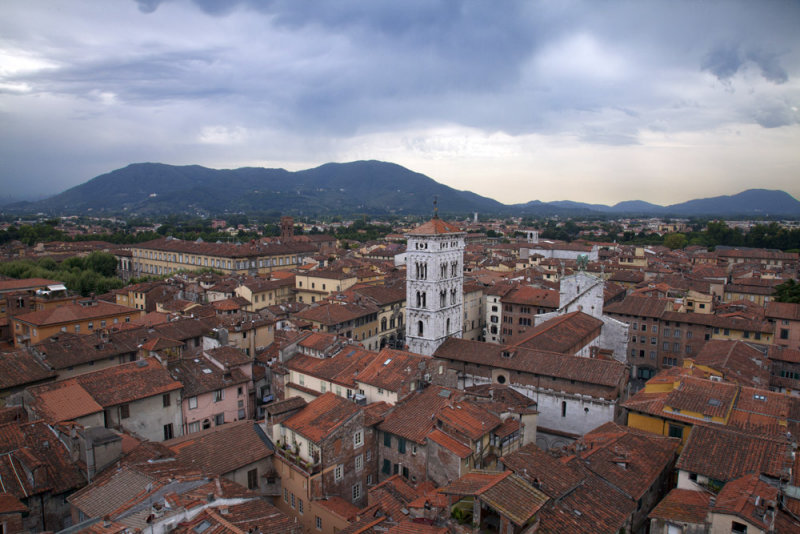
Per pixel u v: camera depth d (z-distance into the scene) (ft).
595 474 186.19
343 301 502.79
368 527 165.27
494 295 554.46
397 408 246.47
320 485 207.21
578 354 364.58
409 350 371.15
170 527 142.00
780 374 337.72
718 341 354.13
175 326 376.27
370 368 281.13
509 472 161.17
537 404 304.30
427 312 359.25
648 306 476.54
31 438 196.24
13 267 647.56
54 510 179.63
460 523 149.79
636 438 214.28
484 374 331.36
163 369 265.75
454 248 372.58
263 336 382.83
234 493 161.58
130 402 241.96
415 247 359.25
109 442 189.16
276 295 609.42
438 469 210.59
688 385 234.58
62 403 224.53
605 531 158.92
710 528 143.13
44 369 282.97
